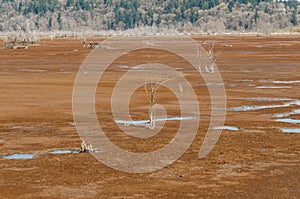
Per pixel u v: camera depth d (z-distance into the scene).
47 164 50.53
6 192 42.16
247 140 61.12
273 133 65.06
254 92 102.19
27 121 72.38
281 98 94.50
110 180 45.50
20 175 46.91
